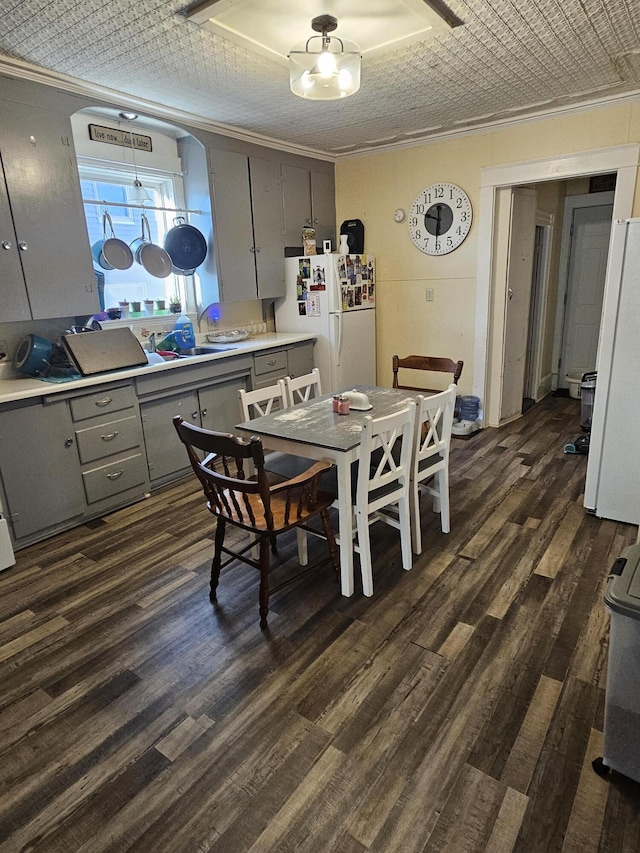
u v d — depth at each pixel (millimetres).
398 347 5160
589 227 5512
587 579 2406
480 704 1737
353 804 1424
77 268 3203
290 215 4730
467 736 1618
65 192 3092
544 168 3990
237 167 4160
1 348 3137
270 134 4250
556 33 2545
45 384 2896
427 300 4863
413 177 4684
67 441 2977
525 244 4672
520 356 4953
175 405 3607
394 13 2289
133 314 3885
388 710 1728
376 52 2703
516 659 1933
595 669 1870
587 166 3822
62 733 1688
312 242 4699
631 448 2770
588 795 1422
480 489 3430
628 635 1321
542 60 2879
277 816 1400
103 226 3625
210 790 1480
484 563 2572
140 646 2080
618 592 1341
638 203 3725
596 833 1326
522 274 4715
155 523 3121
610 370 2736
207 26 2352
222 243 4129
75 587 2500
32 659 2029
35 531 2902
